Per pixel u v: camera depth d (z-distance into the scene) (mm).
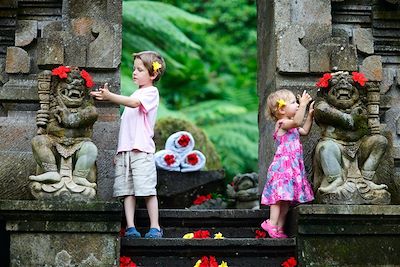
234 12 16422
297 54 7430
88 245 6141
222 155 14633
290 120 6848
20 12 7492
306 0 7633
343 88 6637
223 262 6391
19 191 7086
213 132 14859
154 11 12570
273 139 7555
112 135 7277
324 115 6645
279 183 6770
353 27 7773
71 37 7344
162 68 6980
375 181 6742
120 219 6172
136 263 6426
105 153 7242
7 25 7410
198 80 16109
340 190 6504
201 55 16297
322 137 6762
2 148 7172
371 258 6340
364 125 6695
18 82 7320
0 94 7238
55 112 6430
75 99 6445
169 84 16047
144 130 6785
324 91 6773
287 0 7605
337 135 6688
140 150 6715
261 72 8430
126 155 6762
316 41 7566
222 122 15172
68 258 6117
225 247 6473
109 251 6148
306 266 6258
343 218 6301
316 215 6262
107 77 7363
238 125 15008
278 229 6781
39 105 7316
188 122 11547
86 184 6348
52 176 6266
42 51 7285
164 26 12414
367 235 6371
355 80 6699
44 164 6332
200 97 16078
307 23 7598
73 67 6559
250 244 6465
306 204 6637
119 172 6777
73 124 6395
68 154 6379
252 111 15609
